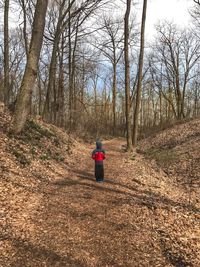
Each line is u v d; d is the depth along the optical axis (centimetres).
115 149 2703
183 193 1334
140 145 3183
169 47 5397
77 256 660
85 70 3831
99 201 1013
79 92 4781
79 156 1902
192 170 1700
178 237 802
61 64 3102
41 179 1162
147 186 1321
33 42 1449
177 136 2873
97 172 1272
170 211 1002
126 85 2422
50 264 622
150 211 967
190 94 6425
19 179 1072
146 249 719
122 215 903
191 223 927
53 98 3041
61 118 3119
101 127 5778
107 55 5100
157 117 7431
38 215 841
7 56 2103
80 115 4425
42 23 1449
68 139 2273
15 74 4144
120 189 1197
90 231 781
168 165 1906
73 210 909
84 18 3083
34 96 4541
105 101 7025
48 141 1759
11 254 639
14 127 1454
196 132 2750
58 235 742
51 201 962
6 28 2069
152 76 5872
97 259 657
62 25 2647
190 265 668
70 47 3195
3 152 1217
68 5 2798
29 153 1353
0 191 928
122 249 707
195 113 6272
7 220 770
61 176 1295
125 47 2356
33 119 1994
